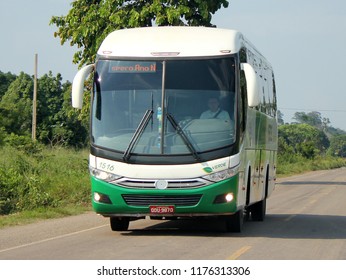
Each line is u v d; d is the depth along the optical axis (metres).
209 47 18.78
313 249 17.27
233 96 18.41
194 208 18.14
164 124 18.28
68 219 24.77
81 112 42.97
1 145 47.12
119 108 18.62
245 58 20.23
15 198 27.38
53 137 66.75
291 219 26.38
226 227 20.44
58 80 72.69
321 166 120.88
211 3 40.84
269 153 26.47
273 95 28.48
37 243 17.94
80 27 41.50
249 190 20.92
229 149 18.17
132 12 40.38
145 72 18.70
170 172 18.06
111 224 20.70
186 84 18.48
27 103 67.88
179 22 40.84
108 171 18.36
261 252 16.42
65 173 37.50
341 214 28.97
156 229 21.50
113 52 19.05
